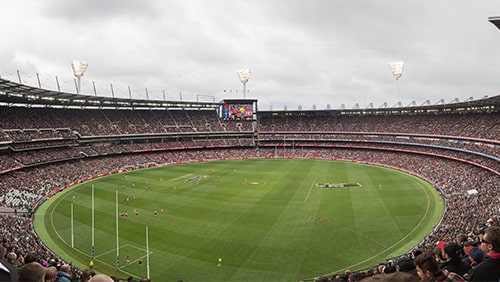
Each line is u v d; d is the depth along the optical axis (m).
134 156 114.56
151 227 48.09
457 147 94.25
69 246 41.94
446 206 54.91
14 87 73.19
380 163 107.56
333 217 52.00
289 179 83.50
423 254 7.25
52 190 71.56
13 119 92.19
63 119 107.81
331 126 141.12
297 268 35.09
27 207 57.81
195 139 138.12
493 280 6.48
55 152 95.12
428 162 96.19
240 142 141.88
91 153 105.38
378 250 39.56
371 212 54.31
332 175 88.44
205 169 101.31
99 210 57.38
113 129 118.25
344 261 36.69
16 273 5.79
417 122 120.06
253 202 61.38
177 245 41.53
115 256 38.75
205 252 39.31
